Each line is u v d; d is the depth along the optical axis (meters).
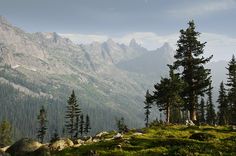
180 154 26.81
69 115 121.81
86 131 138.88
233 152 26.62
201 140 33.12
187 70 61.94
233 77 94.50
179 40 61.88
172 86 75.50
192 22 61.62
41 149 29.05
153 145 32.22
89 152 29.95
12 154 28.86
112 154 29.22
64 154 31.14
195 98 63.47
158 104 80.25
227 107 113.38
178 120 112.38
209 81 61.22
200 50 61.16
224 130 46.00
